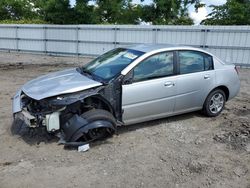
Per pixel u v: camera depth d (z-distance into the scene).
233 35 14.87
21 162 4.29
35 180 3.86
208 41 15.58
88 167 4.20
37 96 4.60
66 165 4.24
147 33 17.16
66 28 19.48
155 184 3.85
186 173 4.14
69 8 24.88
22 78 11.04
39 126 4.66
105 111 4.85
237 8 24.48
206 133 5.56
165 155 4.63
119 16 27.95
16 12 34.00
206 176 4.09
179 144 5.05
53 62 16.66
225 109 7.14
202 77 5.98
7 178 3.88
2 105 7.04
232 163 4.46
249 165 4.42
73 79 5.11
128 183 3.85
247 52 14.70
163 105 5.51
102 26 18.28
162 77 5.43
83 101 4.71
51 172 4.05
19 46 21.62
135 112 5.19
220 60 6.44
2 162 4.27
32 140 4.98
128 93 5.02
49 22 26.28
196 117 6.38
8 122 5.79
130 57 5.37
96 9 27.06
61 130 4.77
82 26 18.89
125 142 5.04
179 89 5.65
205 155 4.68
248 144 5.14
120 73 5.00
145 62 5.25
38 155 4.49
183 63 5.76
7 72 12.45
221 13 25.80
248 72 13.71
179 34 16.28
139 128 5.65
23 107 4.89
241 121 6.25
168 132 5.54
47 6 25.27
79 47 19.42
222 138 5.35
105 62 5.62
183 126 5.86
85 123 4.64
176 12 26.58
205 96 6.14
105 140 5.05
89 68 5.70
